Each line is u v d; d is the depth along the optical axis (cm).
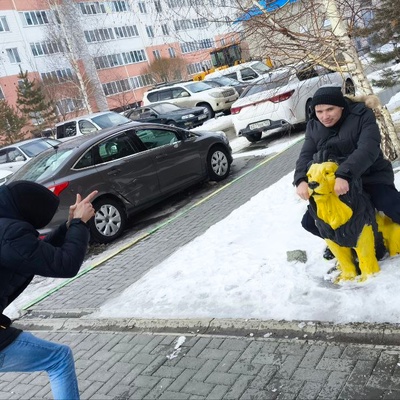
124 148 852
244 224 618
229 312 421
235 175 1028
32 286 717
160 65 3819
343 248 395
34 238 265
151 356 407
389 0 690
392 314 344
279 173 882
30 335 295
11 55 4584
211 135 1001
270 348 366
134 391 367
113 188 812
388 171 383
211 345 394
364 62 811
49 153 860
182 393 347
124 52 4750
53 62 4053
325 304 381
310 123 393
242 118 1238
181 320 435
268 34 561
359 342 341
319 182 347
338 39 555
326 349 345
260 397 319
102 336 468
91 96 3897
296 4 552
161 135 915
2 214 271
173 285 507
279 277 444
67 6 3316
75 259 274
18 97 3931
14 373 458
